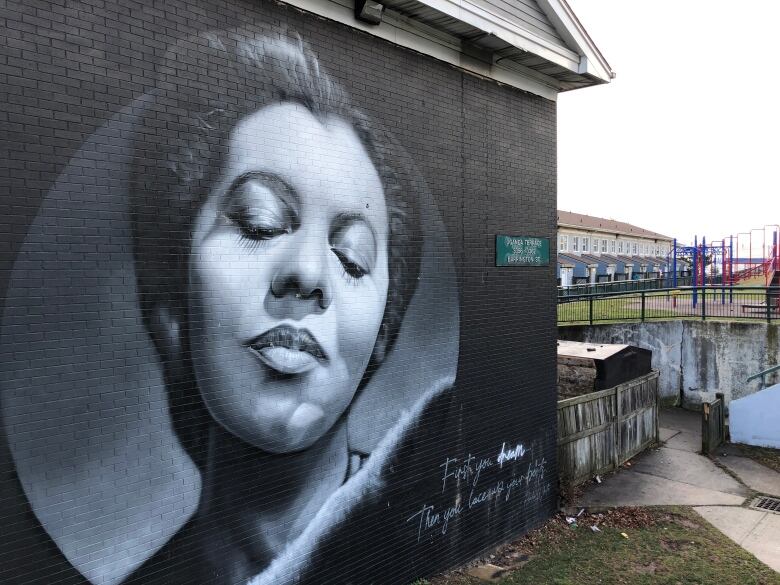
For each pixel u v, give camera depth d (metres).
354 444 5.47
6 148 3.48
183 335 4.24
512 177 7.25
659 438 11.56
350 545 5.46
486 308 6.90
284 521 4.91
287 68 4.87
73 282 3.73
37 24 3.58
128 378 3.97
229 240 4.49
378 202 5.64
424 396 6.17
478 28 6.11
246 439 4.63
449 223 6.42
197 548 4.36
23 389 3.55
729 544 7.14
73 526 3.75
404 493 5.97
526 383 7.52
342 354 5.33
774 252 22.38
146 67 4.04
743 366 13.24
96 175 3.82
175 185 4.19
